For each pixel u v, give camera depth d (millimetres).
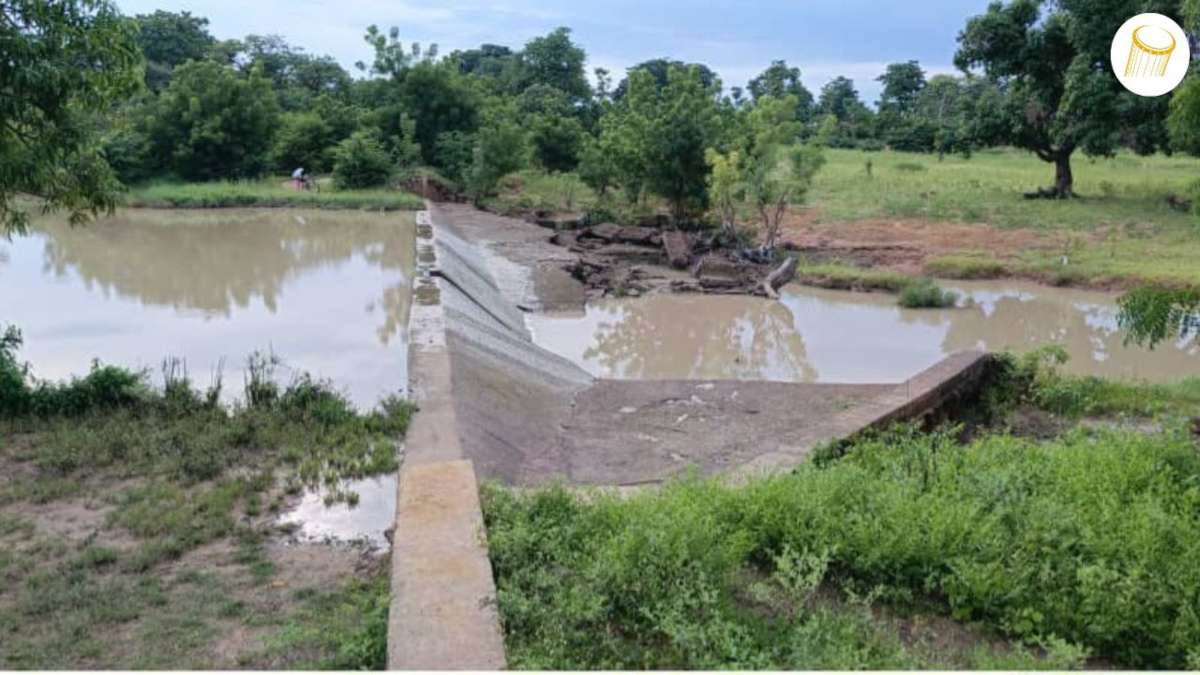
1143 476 6137
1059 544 5027
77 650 4500
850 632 4176
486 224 30516
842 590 4832
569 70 65000
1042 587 4645
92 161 8203
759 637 4148
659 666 3904
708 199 27266
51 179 7828
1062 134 29297
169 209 31812
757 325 17547
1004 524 5277
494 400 10336
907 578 4840
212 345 12992
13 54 6926
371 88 42062
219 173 38844
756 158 24391
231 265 20812
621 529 5000
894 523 5047
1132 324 7785
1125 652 4316
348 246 23906
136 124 37438
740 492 5637
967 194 32125
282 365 11695
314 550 5996
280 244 24156
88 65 7645
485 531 5105
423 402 9258
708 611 4250
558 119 38938
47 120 7691
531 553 4922
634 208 30016
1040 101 30578
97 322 14547
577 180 35562
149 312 15430
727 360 15094
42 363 11797
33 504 6590
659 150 27109
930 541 4848
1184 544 4918
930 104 64875
